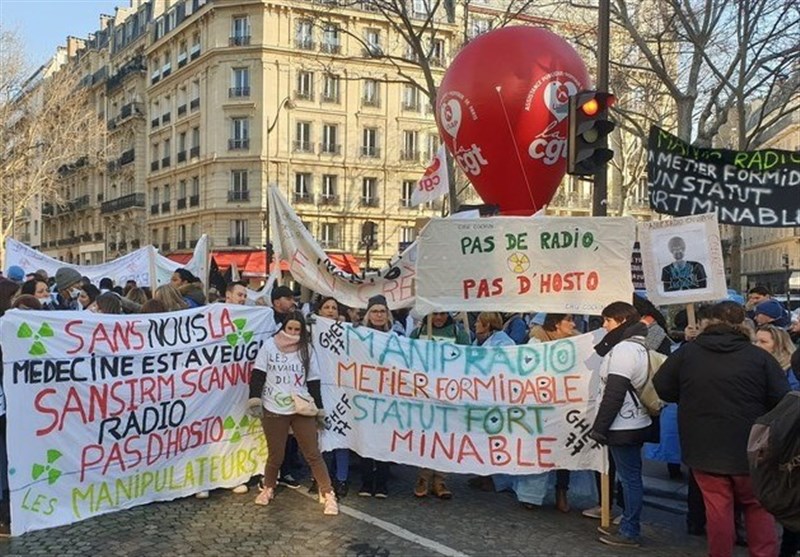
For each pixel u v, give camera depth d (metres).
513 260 6.63
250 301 11.01
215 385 6.61
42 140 36.66
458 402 6.46
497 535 5.72
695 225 6.10
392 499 6.67
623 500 6.20
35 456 5.54
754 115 32.56
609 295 6.48
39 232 77.75
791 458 4.11
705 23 16.39
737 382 4.68
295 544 5.39
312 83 44.66
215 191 45.31
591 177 7.98
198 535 5.54
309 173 44.84
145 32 56.53
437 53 43.28
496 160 9.18
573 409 6.21
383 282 7.92
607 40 8.28
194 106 48.06
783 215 6.56
